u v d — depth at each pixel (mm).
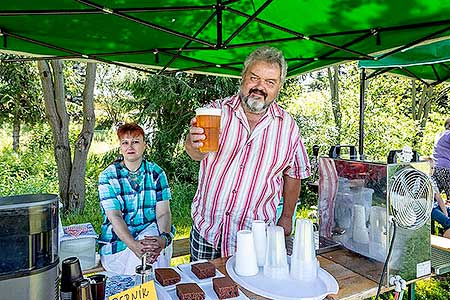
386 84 8727
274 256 1429
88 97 6422
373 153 8062
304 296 1292
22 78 7934
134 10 1678
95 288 1145
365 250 1570
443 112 9070
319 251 1757
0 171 7941
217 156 1996
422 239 1583
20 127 8898
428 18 2023
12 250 861
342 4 1984
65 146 6477
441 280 3818
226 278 1325
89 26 2297
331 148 1831
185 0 1981
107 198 2512
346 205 1683
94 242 2568
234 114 1968
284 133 2031
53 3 1877
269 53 1833
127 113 9023
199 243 2100
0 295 851
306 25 2279
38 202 914
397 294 1545
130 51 2658
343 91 8867
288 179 2211
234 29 2441
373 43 2439
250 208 2039
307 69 3211
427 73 4258
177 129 7941
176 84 7801
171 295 1269
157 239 2391
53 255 949
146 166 2682
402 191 1503
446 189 4730
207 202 2074
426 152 7863
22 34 2352
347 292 1405
